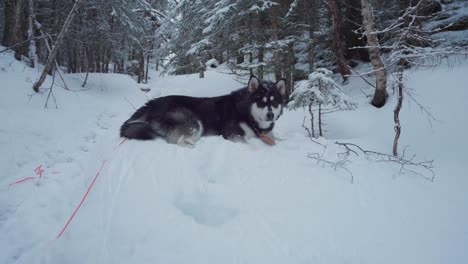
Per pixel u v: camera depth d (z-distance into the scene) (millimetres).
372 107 6484
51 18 10383
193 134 4383
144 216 2430
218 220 2529
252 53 9156
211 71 13023
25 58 9875
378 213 2529
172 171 3250
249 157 3770
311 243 2100
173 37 12055
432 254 2008
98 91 10180
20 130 4840
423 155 4148
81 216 2572
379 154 3840
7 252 2197
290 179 3150
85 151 4688
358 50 10367
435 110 5414
